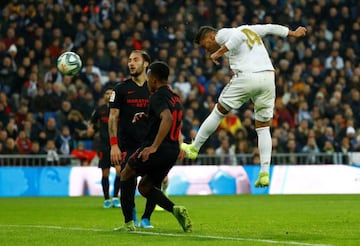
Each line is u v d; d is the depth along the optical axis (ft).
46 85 183.11
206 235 69.82
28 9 201.87
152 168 72.28
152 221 90.17
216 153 179.83
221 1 215.10
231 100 78.89
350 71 207.51
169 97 71.00
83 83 189.67
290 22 215.72
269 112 80.28
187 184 172.24
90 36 201.16
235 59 78.64
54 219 95.30
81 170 170.30
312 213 103.65
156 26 205.87
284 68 204.64
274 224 84.38
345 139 185.57
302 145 184.96
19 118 180.04
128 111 80.84
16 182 166.50
